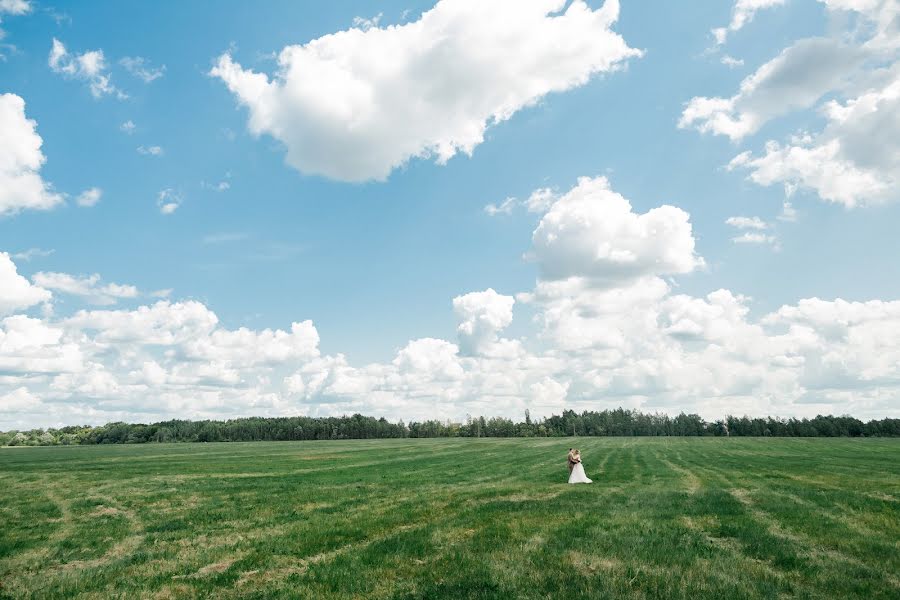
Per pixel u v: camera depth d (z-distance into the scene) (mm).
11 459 64125
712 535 13906
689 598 8773
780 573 10289
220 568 12070
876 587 9422
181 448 97125
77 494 25781
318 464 46125
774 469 36750
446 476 33188
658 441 108625
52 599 10117
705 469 37375
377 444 101500
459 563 11258
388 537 14336
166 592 10344
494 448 76625
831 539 13023
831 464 41500
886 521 15219
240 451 77062
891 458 49812
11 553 14016
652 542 12766
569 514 16984
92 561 13281
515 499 21172
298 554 12984
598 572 10344
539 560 11219
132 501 23109
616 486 26062
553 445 86375
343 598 9492
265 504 21531
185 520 18328
